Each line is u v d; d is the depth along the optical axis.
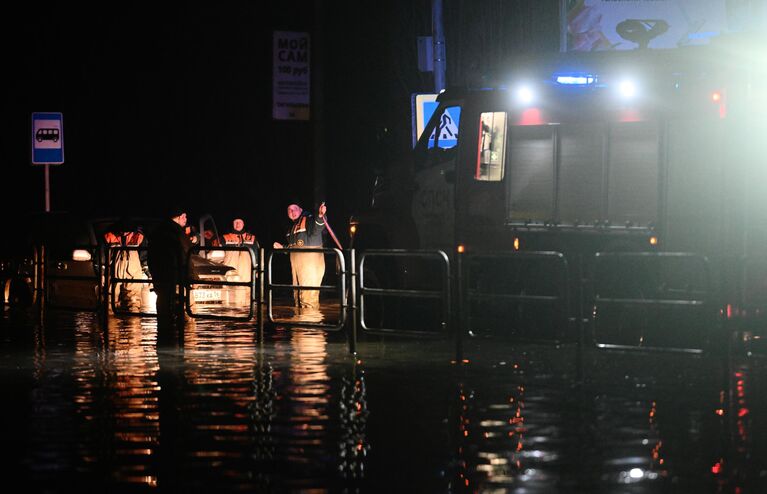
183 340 38.03
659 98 37.28
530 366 32.31
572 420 23.83
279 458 20.48
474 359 34.06
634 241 37.41
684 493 17.98
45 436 22.55
